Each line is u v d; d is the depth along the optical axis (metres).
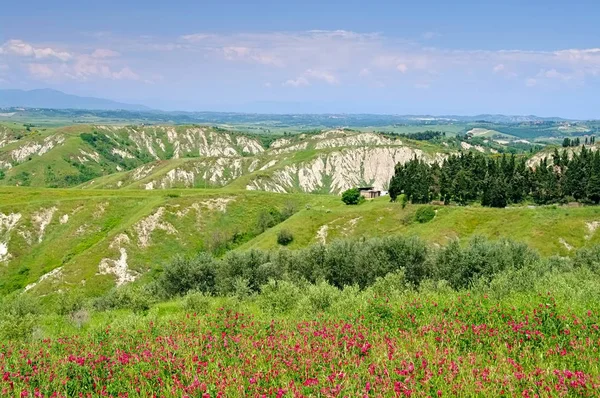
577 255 57.00
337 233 120.12
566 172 123.44
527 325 15.56
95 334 21.27
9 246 123.12
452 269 45.44
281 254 63.94
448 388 11.38
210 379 13.06
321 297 27.72
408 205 125.25
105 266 114.00
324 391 11.41
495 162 146.38
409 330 17.23
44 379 14.42
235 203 151.00
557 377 11.43
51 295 103.56
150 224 131.88
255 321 21.72
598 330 14.73
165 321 24.89
